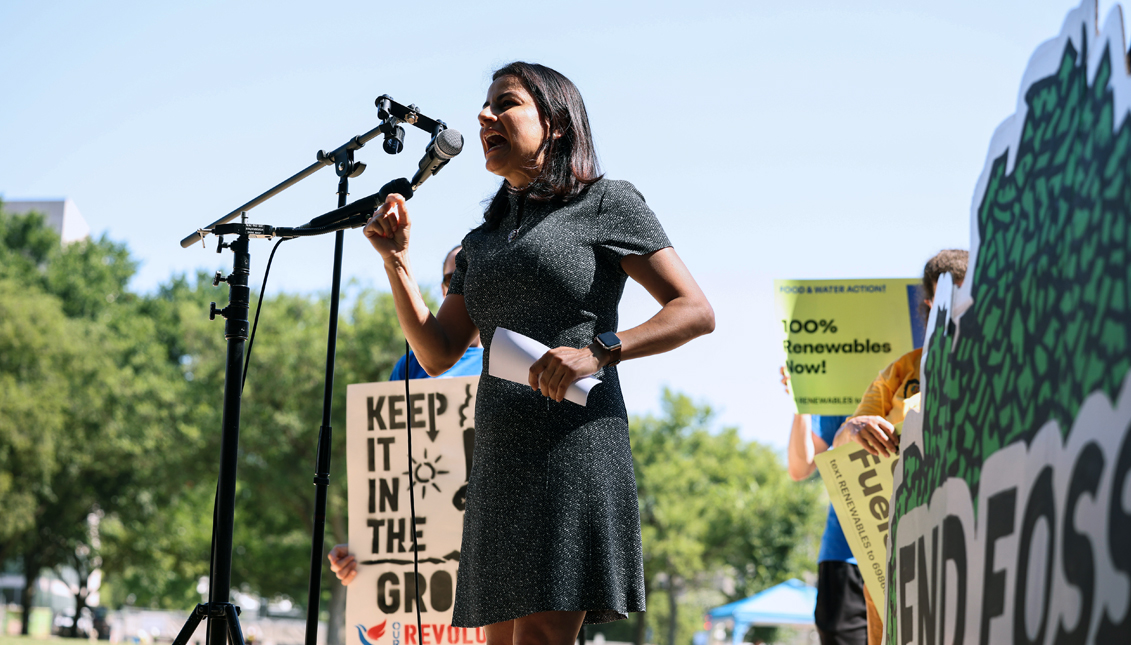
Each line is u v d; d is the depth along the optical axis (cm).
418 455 378
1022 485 136
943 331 182
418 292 231
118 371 3422
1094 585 111
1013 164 149
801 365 462
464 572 208
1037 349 134
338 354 3350
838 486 314
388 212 226
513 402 203
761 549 3756
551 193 213
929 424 190
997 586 144
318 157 296
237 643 255
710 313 203
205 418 3316
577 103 224
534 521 197
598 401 204
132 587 4731
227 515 264
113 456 3400
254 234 281
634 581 203
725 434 4553
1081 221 122
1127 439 105
